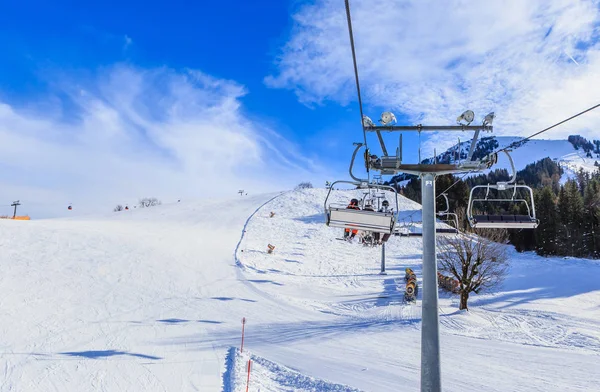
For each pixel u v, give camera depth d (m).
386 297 35.50
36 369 16.95
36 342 19.88
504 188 10.42
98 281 31.48
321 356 19.83
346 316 29.12
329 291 37.91
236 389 15.06
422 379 8.48
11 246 36.09
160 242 47.75
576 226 64.50
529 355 20.38
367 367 18.33
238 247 51.44
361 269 47.72
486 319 28.05
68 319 23.45
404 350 20.94
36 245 37.44
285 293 35.41
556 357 20.08
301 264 48.22
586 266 49.53
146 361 18.27
